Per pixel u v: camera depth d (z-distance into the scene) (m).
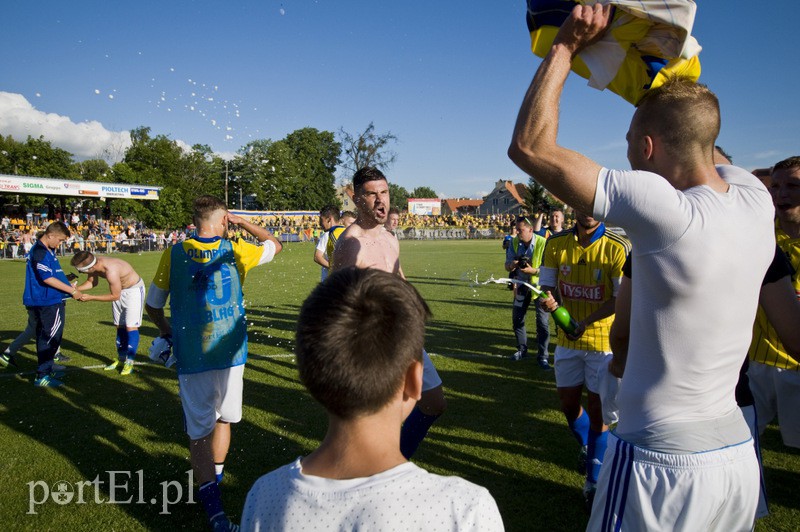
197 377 2.94
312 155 63.88
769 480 3.39
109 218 42.31
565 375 3.35
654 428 1.39
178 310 2.97
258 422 4.46
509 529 2.86
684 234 1.26
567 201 1.33
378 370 0.93
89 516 3.01
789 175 2.98
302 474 0.97
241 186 52.59
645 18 1.24
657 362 1.37
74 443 4.02
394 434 0.99
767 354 3.01
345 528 0.87
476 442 4.03
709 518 1.36
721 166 1.63
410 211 78.00
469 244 42.66
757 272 1.36
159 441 4.07
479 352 6.98
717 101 1.42
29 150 44.09
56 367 6.17
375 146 52.72
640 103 1.50
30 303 5.44
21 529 2.87
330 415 0.98
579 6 1.28
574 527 2.88
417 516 0.87
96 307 11.06
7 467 3.61
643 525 1.40
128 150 54.19
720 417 1.39
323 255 6.66
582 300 3.42
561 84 1.30
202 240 3.05
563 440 4.07
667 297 1.31
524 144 1.29
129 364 5.98
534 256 6.42
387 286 1.02
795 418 2.96
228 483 3.39
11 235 28.41
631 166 1.55
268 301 11.92
